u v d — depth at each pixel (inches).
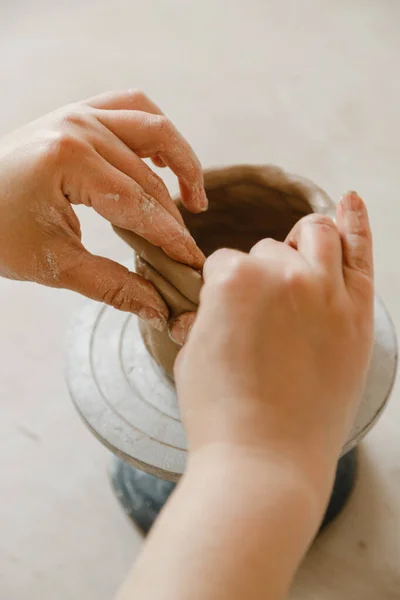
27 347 30.1
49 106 38.3
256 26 40.5
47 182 18.7
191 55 39.5
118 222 19.0
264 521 14.8
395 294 29.2
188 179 20.4
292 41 39.3
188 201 20.9
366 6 40.5
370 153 33.5
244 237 23.6
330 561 25.0
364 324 17.1
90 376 23.1
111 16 42.8
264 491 15.0
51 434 28.4
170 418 22.0
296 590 24.7
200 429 16.0
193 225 22.8
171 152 19.9
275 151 34.2
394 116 34.8
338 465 26.0
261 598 14.3
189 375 16.4
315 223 17.5
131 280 19.7
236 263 16.4
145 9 42.8
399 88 36.0
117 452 21.9
